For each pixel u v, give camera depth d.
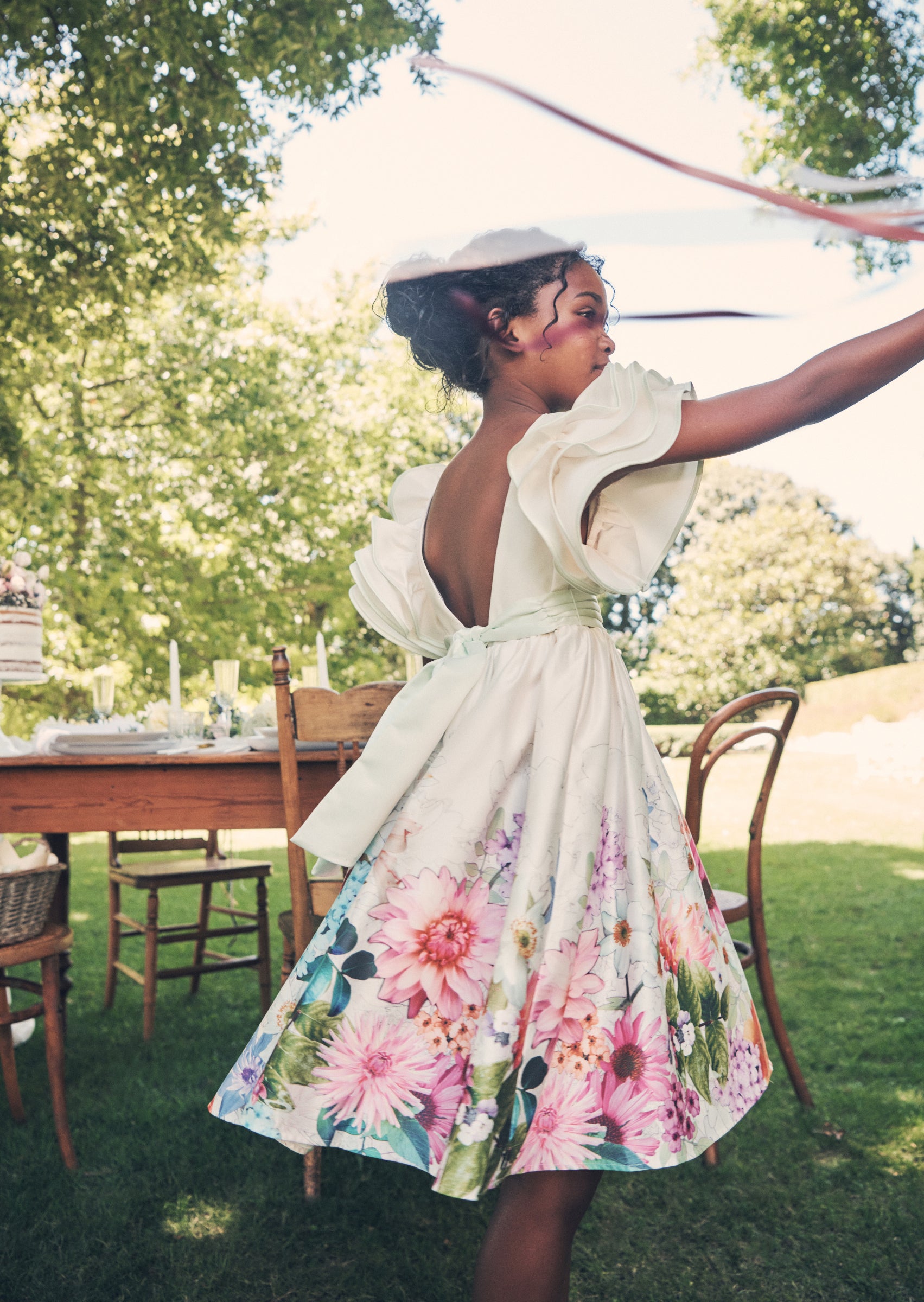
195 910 5.03
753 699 2.28
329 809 1.19
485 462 1.29
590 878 1.10
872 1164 2.08
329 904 1.99
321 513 10.30
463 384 1.36
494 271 1.24
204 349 9.93
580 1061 1.04
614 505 1.22
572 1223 1.03
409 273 1.12
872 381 1.03
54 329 7.70
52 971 2.17
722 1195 1.97
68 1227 1.87
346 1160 2.18
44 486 8.76
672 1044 1.06
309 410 10.66
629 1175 2.06
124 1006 3.37
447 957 1.10
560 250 0.91
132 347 9.49
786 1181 2.02
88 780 2.19
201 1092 2.56
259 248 6.98
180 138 6.26
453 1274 1.72
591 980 1.07
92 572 9.23
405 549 1.49
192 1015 3.27
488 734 1.15
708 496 19.23
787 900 4.84
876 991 3.32
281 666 1.92
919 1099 2.39
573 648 1.19
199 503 10.02
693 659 16.75
